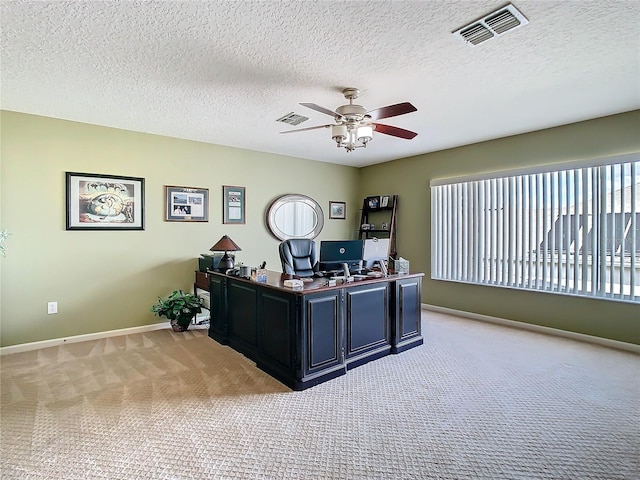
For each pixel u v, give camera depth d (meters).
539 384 2.77
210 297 4.07
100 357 3.38
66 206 3.78
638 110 3.45
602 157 3.65
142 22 1.99
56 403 2.49
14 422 2.24
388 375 2.97
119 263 4.12
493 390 2.68
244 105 3.36
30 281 3.62
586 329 3.84
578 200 3.85
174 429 2.17
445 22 2.01
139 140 4.23
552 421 2.25
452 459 1.88
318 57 2.42
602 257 3.69
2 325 3.49
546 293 4.15
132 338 4.00
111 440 2.05
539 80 2.80
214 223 4.84
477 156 4.79
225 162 4.93
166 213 4.43
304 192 5.79
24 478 1.74
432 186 5.31
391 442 2.03
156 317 4.38
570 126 3.91
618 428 2.17
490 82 2.83
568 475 1.76
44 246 3.68
